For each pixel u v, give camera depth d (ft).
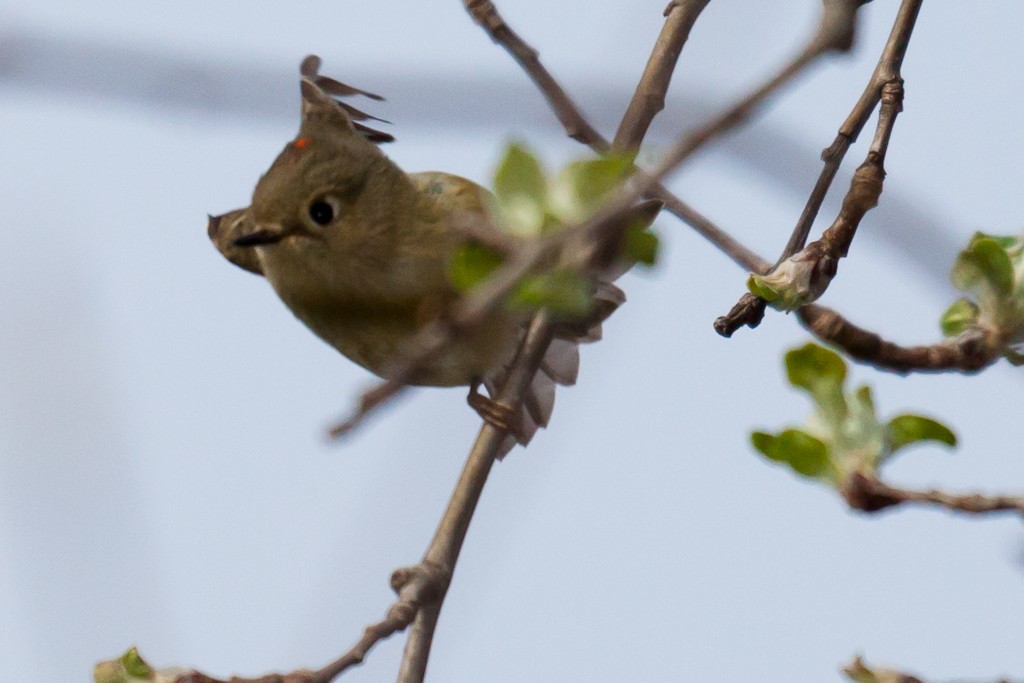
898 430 9.82
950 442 9.81
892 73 9.93
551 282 9.74
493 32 10.02
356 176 10.07
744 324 9.91
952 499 9.81
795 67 8.37
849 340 9.84
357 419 9.26
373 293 10.08
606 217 9.29
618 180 9.74
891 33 9.94
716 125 8.60
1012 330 9.84
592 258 9.75
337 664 9.84
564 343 10.22
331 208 10.07
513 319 10.06
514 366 10.02
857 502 9.81
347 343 10.11
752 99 8.49
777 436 9.82
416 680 9.89
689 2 10.04
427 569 9.91
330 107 10.09
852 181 9.88
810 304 9.86
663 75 10.03
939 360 9.84
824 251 9.87
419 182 10.11
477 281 9.75
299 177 10.06
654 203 9.78
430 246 10.08
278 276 10.09
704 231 9.98
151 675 9.82
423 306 10.08
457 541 9.96
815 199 9.95
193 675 9.82
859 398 9.82
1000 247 9.84
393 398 9.31
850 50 8.33
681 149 8.79
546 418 10.21
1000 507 9.80
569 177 9.75
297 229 10.07
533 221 9.75
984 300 9.84
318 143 10.07
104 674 9.82
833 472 9.82
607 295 10.05
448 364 10.08
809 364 9.83
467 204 10.10
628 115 10.02
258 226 10.07
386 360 10.11
